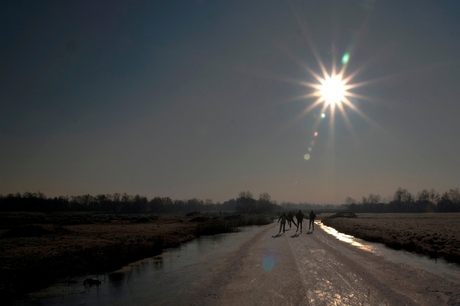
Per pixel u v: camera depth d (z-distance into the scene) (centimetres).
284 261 1761
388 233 3198
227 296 1081
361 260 1780
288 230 4259
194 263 1822
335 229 4653
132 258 1975
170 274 1524
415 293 1070
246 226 5644
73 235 2988
